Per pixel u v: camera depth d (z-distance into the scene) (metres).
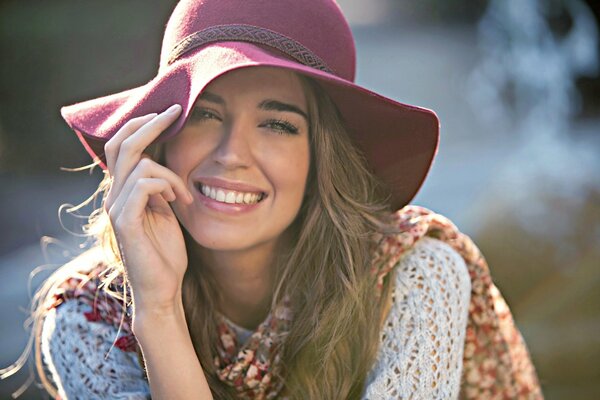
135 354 2.68
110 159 2.47
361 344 2.60
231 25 2.44
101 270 2.72
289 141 2.52
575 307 4.50
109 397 2.58
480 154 10.05
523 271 4.58
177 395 2.46
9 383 5.93
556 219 4.59
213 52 2.40
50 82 12.70
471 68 14.50
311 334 2.61
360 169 2.66
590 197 4.60
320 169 2.59
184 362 2.47
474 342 3.01
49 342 2.68
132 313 2.51
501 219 4.64
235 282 2.73
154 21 12.70
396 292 2.63
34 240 9.30
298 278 2.67
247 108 2.46
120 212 2.44
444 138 11.31
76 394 2.63
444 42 16.22
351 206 2.63
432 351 2.56
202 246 2.70
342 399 2.62
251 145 2.48
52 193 11.25
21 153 12.28
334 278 2.63
